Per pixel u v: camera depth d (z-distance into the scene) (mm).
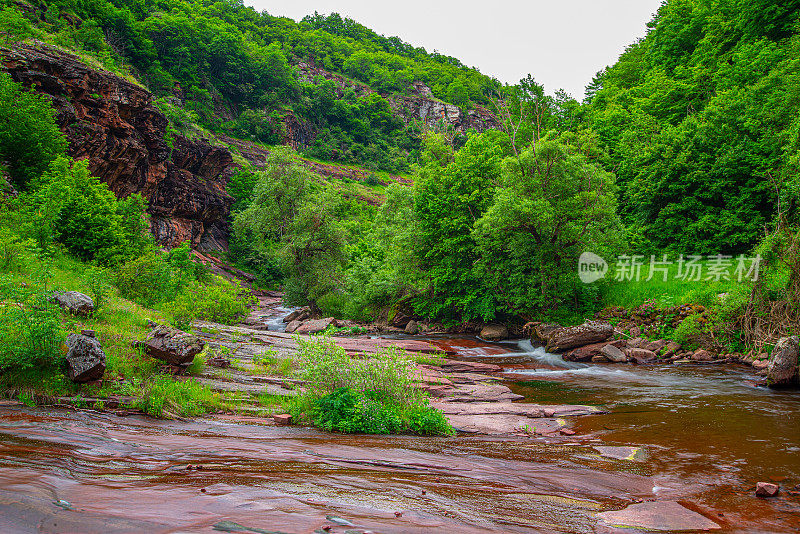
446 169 29234
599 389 12828
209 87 112000
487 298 26766
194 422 7395
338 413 8125
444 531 3049
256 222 36688
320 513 3125
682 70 38906
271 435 6926
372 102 156000
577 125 44562
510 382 14102
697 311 19172
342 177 121375
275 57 132750
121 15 79375
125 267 19375
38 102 27000
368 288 32281
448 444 7305
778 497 5129
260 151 107125
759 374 14312
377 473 4938
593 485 5383
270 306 43031
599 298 24688
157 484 3609
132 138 38781
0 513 2443
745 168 26016
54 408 6910
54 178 22016
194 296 22234
